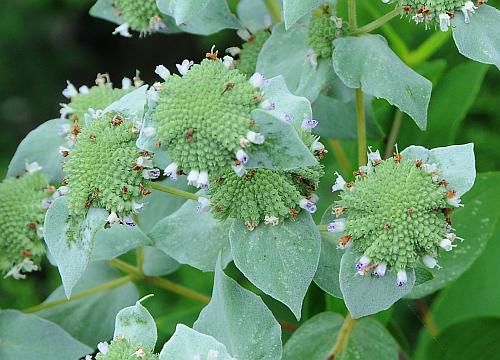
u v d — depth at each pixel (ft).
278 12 1.01
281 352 0.83
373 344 0.93
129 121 0.85
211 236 0.90
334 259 0.87
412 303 1.01
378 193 0.83
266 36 0.99
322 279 0.87
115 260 0.99
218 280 0.84
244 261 0.84
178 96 0.81
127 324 0.82
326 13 0.94
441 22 0.87
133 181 0.84
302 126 0.83
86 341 0.99
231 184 0.84
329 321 0.95
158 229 0.91
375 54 0.90
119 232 0.92
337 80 0.93
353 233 0.83
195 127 0.81
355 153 1.07
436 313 1.11
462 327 1.00
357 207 0.83
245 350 0.83
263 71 0.95
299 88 0.93
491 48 0.87
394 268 0.83
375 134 1.01
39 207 0.96
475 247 0.97
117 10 0.99
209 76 0.82
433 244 0.83
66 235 0.85
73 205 0.84
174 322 1.07
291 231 0.85
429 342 1.05
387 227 0.82
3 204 0.96
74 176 0.85
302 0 0.85
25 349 0.94
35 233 0.96
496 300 1.10
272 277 0.84
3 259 0.97
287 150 0.80
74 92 0.99
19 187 0.97
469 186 0.83
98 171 0.84
